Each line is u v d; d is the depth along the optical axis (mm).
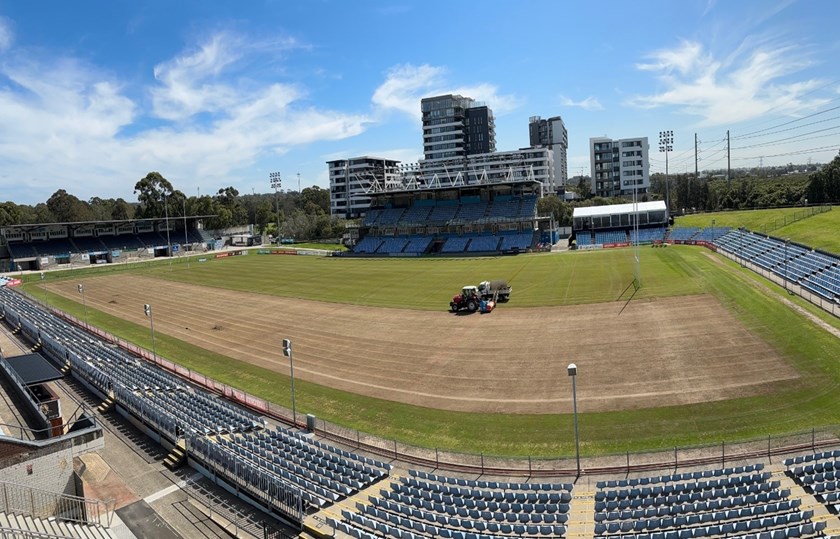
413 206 146875
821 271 56938
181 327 64000
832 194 116750
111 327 65438
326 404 37719
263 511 25172
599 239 116938
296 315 66875
